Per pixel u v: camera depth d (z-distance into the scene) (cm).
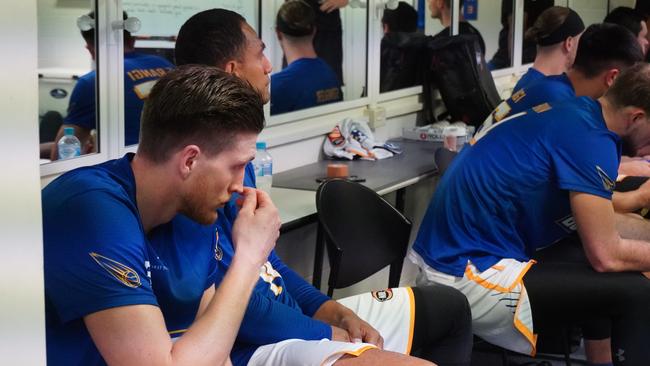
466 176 267
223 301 150
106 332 140
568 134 254
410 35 463
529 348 256
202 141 148
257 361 192
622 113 255
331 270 261
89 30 269
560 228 265
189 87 148
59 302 142
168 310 166
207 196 152
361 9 415
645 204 293
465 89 457
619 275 252
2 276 107
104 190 148
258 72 224
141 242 148
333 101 402
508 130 267
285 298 216
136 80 287
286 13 361
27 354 112
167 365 140
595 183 248
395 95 453
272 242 160
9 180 106
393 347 221
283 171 363
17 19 104
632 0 745
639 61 304
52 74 258
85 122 272
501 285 254
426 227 275
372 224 279
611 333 261
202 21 221
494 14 561
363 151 385
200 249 171
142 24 287
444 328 228
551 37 416
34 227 110
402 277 395
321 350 181
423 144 432
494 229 262
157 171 152
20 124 106
